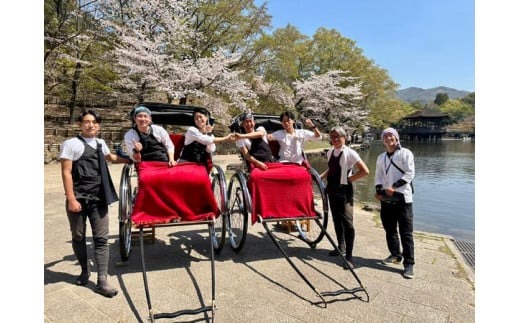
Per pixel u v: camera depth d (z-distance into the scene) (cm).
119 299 271
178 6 1405
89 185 276
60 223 478
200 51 1605
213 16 1678
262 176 333
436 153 2872
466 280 319
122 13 1393
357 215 580
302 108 2494
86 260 293
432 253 391
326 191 366
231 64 1742
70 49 1341
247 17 1727
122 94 1518
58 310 252
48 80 1397
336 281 312
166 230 466
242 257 370
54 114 1645
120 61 1269
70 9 1284
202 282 305
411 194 332
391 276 326
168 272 325
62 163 267
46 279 303
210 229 305
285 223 471
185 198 306
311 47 2839
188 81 1332
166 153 347
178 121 434
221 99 1562
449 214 757
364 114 2989
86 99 1725
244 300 274
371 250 399
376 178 359
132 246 395
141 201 296
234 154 1670
